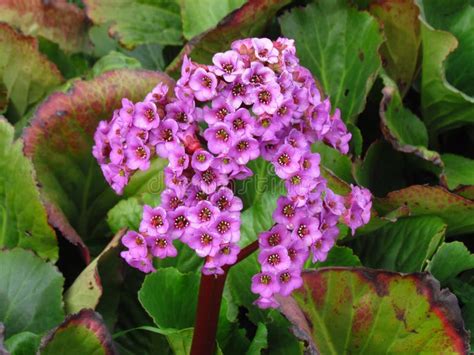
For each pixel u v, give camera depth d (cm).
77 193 50
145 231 32
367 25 55
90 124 48
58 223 46
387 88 52
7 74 55
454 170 55
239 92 31
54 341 37
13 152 45
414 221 49
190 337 39
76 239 46
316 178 33
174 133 32
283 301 36
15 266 43
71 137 48
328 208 33
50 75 55
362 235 51
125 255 33
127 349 47
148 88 49
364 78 55
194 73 31
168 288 42
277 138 32
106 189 50
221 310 43
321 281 38
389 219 47
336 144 35
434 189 47
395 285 38
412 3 54
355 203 34
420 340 38
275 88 31
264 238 32
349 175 50
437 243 47
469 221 49
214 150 31
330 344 39
